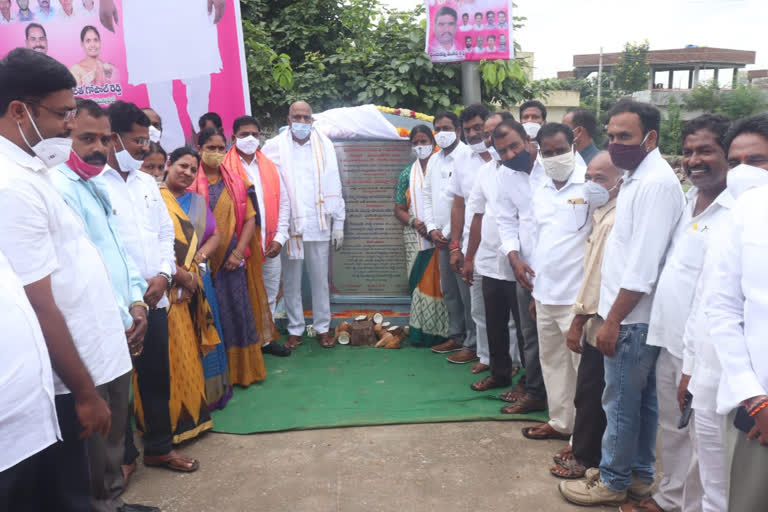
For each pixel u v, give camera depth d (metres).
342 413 3.80
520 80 7.30
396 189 5.26
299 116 4.70
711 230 2.12
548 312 3.19
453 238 4.53
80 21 4.73
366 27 8.40
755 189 1.69
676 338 2.27
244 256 4.25
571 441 3.02
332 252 5.45
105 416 1.88
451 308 4.95
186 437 3.37
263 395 4.13
